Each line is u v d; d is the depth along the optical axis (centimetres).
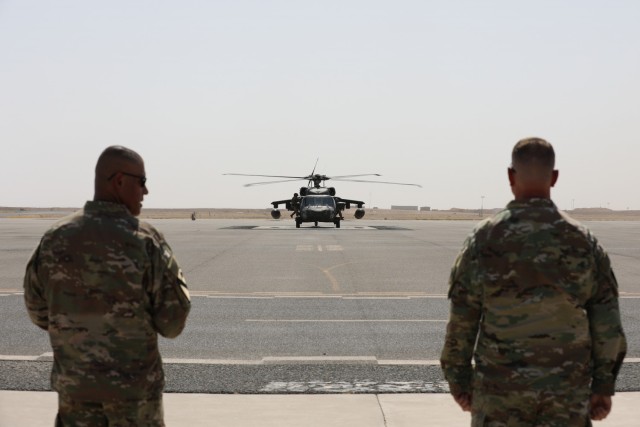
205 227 5431
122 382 323
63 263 331
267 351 878
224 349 891
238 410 606
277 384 700
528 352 314
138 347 331
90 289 327
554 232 322
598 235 4003
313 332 1009
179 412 599
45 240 340
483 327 327
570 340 314
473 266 329
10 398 636
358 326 1056
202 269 1886
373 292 1444
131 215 345
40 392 658
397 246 2823
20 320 1101
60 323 329
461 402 342
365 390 677
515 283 317
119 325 327
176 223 7119
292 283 1591
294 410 605
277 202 5656
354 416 588
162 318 340
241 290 1473
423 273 1798
